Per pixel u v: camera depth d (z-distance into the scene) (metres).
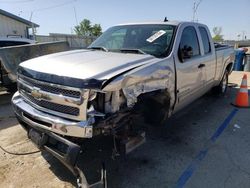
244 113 5.97
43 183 3.21
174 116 5.67
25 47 7.07
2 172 3.43
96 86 2.62
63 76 2.77
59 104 2.83
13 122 5.27
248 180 3.33
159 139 4.47
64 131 2.74
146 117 3.59
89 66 2.95
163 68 3.52
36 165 3.61
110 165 3.60
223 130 4.91
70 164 2.69
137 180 3.29
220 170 3.54
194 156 3.91
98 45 4.52
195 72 4.64
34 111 3.06
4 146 4.16
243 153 4.02
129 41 4.28
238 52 13.37
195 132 4.79
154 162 3.71
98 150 3.75
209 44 5.53
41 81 2.96
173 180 3.31
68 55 3.61
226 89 7.82
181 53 4.11
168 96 3.83
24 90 3.39
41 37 24.88
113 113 2.77
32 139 3.18
